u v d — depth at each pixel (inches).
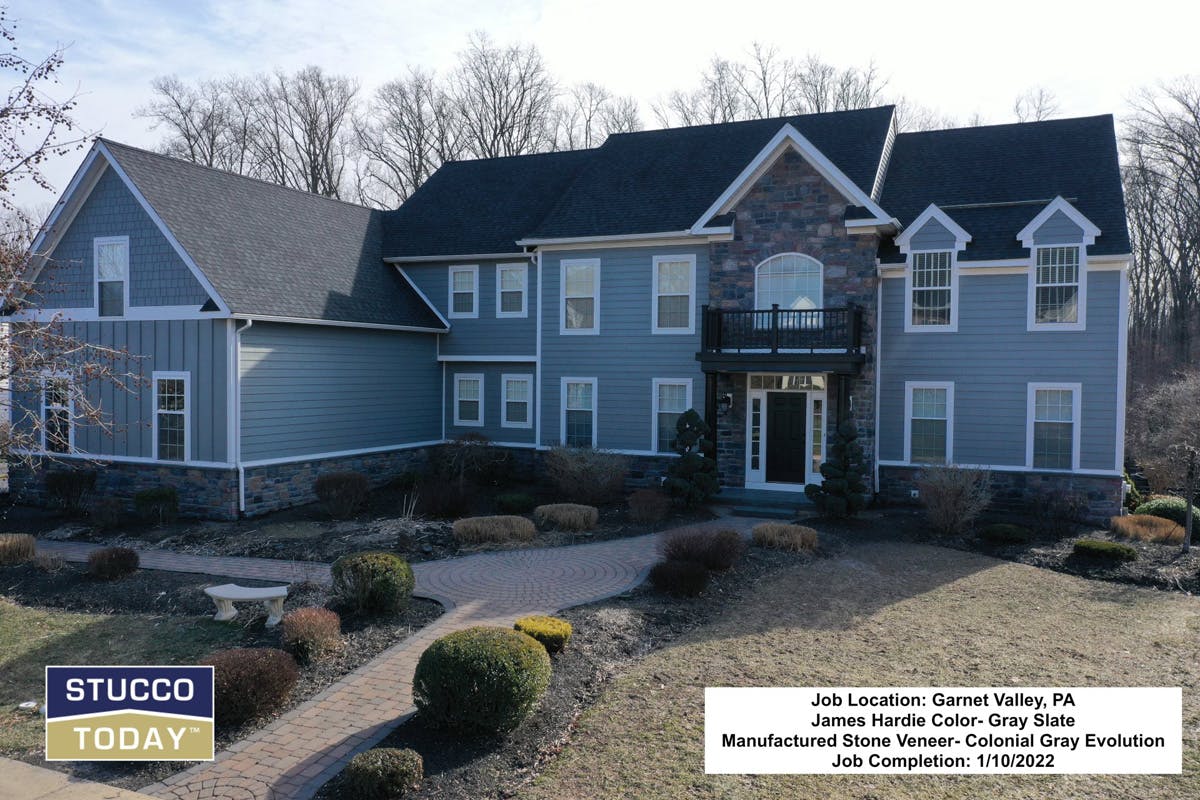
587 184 858.8
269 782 247.3
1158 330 1467.8
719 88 1689.2
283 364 693.9
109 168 684.1
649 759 258.5
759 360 686.5
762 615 411.2
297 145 1796.3
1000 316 681.6
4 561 507.8
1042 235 665.6
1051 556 542.6
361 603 391.2
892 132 820.0
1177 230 1382.9
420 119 1734.7
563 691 308.8
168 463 673.0
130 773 254.2
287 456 699.4
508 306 860.6
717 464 745.6
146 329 682.8
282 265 737.6
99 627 395.9
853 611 420.2
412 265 905.5
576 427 813.2
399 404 833.5
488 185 975.0
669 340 769.6
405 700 303.4
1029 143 774.5
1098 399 656.4
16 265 464.1
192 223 681.6
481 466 803.4
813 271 705.0
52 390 486.3
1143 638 384.2
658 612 406.3
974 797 238.4
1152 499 741.9
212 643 368.2
